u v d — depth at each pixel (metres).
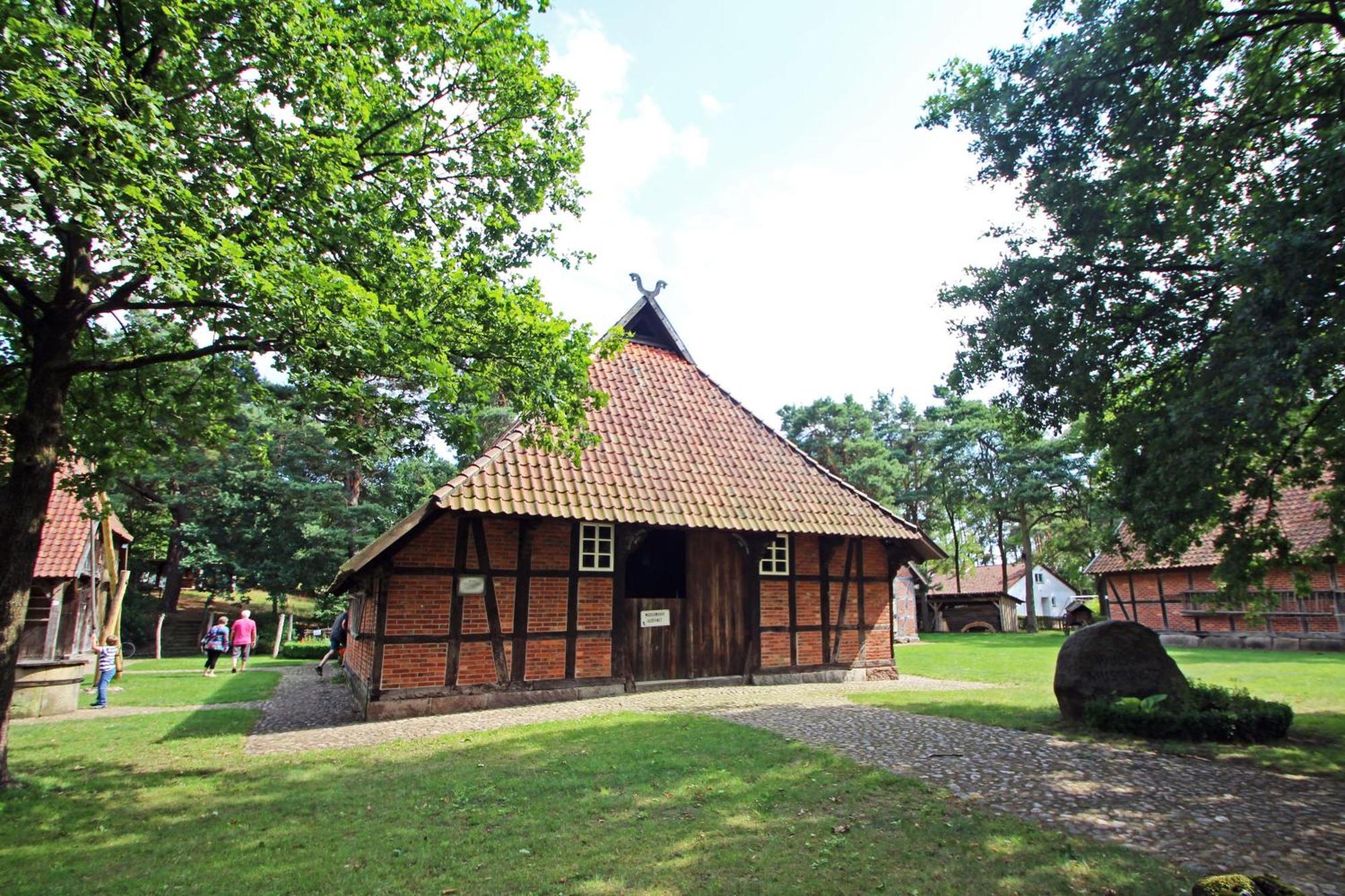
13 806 6.10
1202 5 7.42
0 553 6.71
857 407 42.72
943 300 9.95
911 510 47.91
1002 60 9.12
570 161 10.26
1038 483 38.41
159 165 5.60
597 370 14.65
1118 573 27.17
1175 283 8.44
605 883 4.34
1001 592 48.97
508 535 11.60
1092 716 8.78
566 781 6.53
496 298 8.20
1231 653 20.84
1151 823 5.30
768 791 6.12
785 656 13.98
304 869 4.64
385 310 6.70
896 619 32.12
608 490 12.15
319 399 7.41
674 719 9.56
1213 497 7.07
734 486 13.84
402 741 8.62
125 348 9.04
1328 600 21.14
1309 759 7.24
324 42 6.98
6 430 7.88
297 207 7.09
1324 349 5.71
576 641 11.91
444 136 9.52
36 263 7.39
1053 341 8.74
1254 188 8.06
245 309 6.16
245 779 6.98
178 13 6.13
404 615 10.67
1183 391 7.78
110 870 4.67
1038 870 4.40
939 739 8.23
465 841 5.10
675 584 15.12
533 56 9.77
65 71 5.24
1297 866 4.47
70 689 12.16
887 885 4.23
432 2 8.46
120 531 23.23
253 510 31.64
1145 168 8.14
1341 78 7.69
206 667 19.05
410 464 33.72
